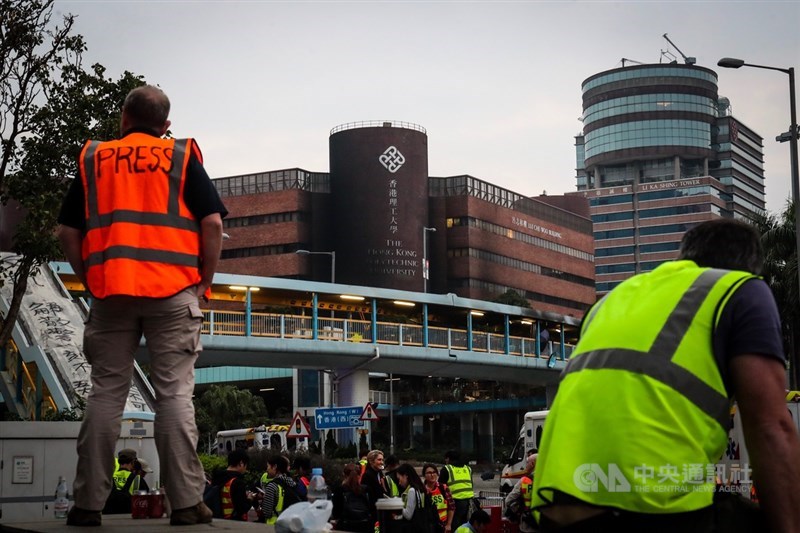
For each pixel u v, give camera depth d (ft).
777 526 7.97
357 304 189.88
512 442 329.93
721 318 8.22
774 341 8.09
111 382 17.22
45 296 94.48
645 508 7.77
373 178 387.34
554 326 224.33
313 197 397.39
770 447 7.96
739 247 9.20
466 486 60.49
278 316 165.07
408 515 42.78
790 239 131.03
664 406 7.92
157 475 52.39
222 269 402.31
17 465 41.98
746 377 8.05
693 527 7.89
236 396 267.39
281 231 392.88
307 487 44.88
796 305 125.39
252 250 398.62
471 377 211.61
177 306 16.87
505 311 199.41
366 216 385.91
